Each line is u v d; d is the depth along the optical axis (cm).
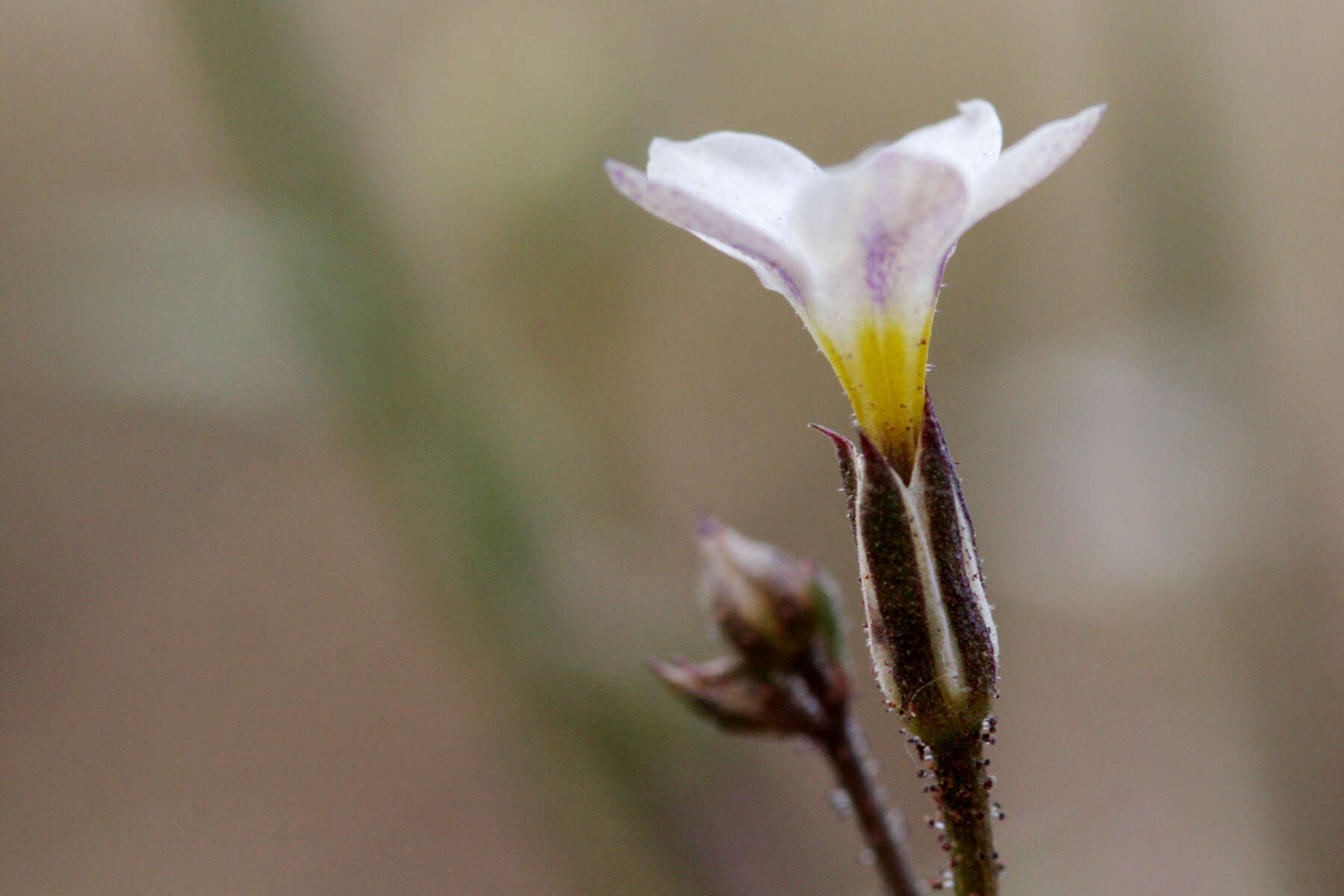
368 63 11
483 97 10
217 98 10
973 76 14
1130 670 14
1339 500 12
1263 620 10
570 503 10
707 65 12
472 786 16
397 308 10
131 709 17
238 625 17
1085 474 10
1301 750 10
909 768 14
